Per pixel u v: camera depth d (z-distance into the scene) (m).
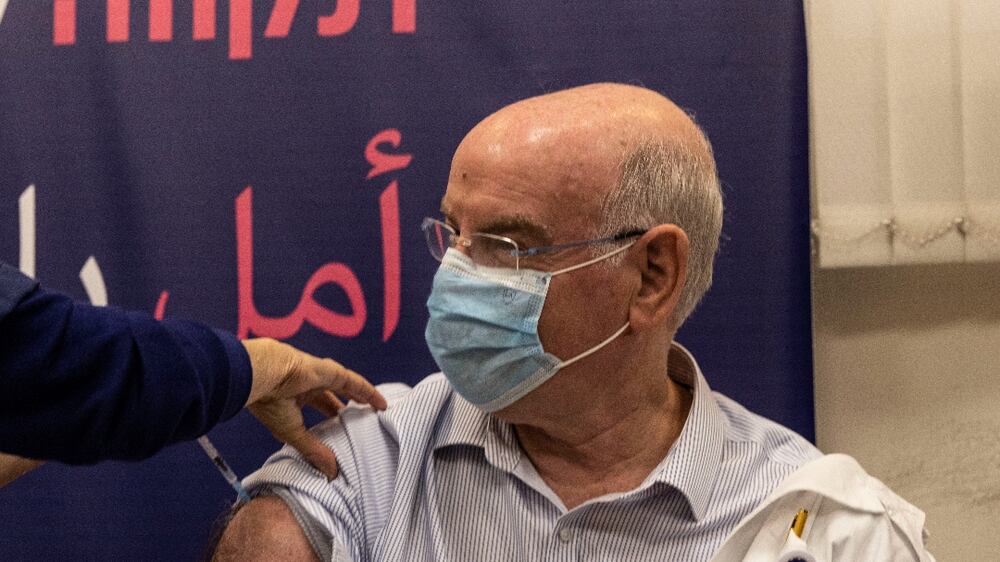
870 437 1.83
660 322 1.26
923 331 1.82
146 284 1.84
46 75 1.85
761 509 1.22
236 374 1.12
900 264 1.74
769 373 1.70
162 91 1.83
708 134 1.70
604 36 1.73
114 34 1.84
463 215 1.22
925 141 1.67
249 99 1.81
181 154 1.83
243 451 1.83
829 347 1.84
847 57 1.69
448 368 1.27
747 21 1.70
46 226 1.86
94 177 1.84
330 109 1.80
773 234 1.69
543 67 1.74
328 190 1.80
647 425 1.32
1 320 0.93
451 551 1.29
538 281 1.20
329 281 1.81
